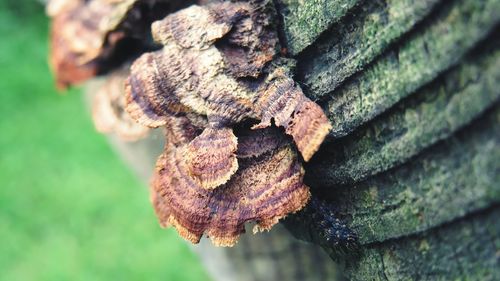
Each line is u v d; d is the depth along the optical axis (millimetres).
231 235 150
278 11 158
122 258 570
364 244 152
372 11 136
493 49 113
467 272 127
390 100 135
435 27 123
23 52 806
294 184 149
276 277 232
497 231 120
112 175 661
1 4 833
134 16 199
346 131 146
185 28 159
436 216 130
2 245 589
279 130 152
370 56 138
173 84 156
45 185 651
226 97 152
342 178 152
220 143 148
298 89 148
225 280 256
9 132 711
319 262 217
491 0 111
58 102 757
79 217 613
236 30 157
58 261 568
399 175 138
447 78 122
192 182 156
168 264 555
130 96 161
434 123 126
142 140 275
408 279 142
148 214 611
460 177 124
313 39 150
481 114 117
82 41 249
